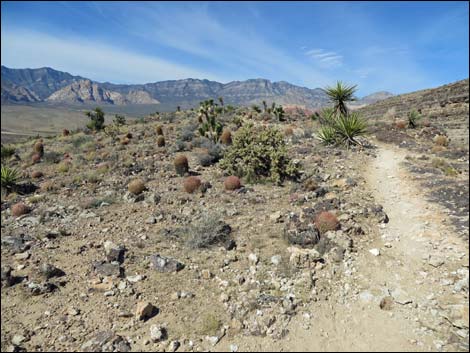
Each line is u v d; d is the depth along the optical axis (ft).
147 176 44.78
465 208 27.32
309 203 31.53
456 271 19.66
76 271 21.12
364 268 20.75
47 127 617.62
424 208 28.84
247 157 40.55
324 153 51.21
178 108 154.61
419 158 45.44
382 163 45.27
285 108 130.31
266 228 26.27
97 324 16.44
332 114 67.21
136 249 23.70
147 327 16.22
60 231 27.09
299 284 19.02
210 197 34.58
